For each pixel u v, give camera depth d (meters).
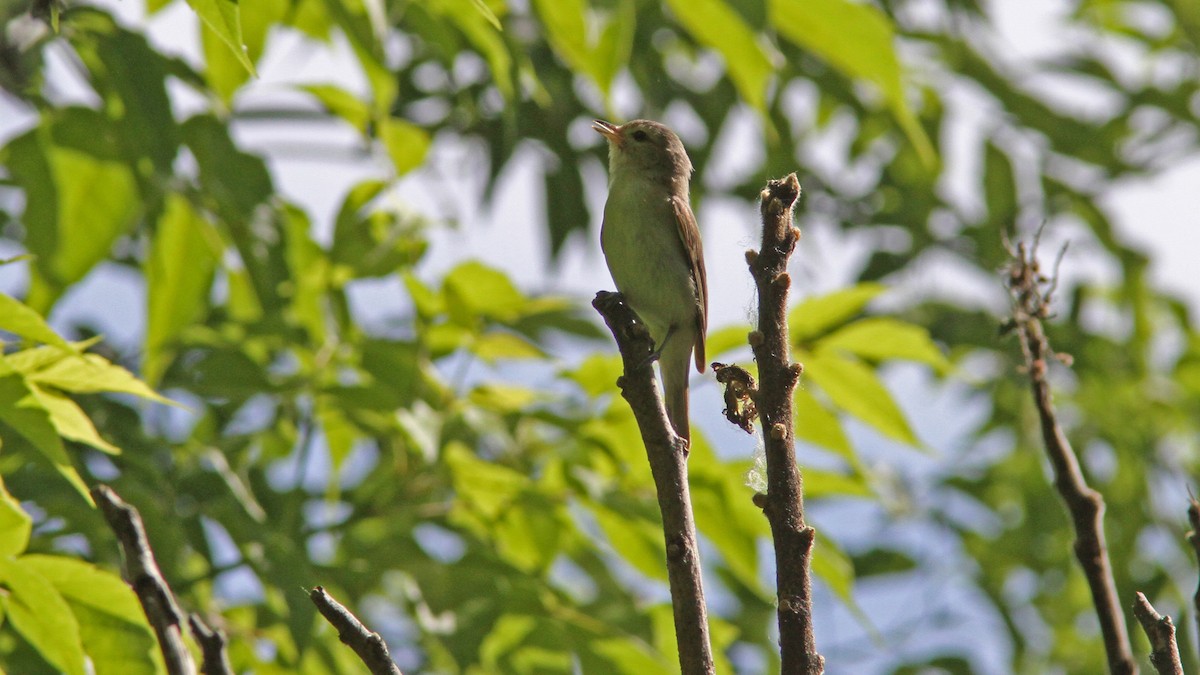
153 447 9.80
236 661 9.95
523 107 16.58
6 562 6.30
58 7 8.68
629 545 10.50
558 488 10.45
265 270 10.80
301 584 8.73
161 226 10.38
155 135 9.62
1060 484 5.59
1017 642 18.91
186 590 8.66
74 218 9.90
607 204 11.59
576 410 10.64
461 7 10.65
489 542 10.48
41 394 6.75
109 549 8.51
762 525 10.09
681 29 17.00
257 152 10.51
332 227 10.89
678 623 4.62
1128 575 16.94
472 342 10.57
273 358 12.31
